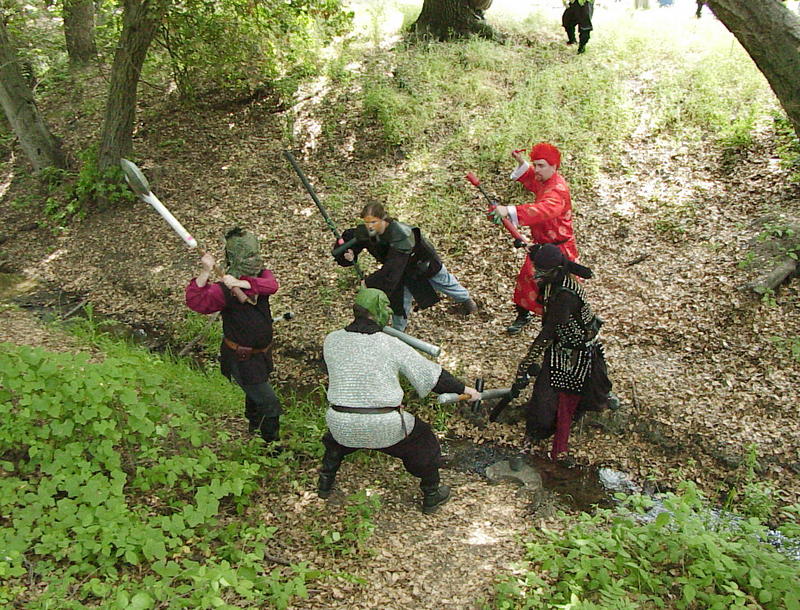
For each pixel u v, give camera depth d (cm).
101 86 1281
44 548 337
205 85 1137
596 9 1292
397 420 386
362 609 345
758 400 520
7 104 1027
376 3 1323
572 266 443
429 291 582
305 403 575
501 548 396
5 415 384
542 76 975
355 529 405
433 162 865
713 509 452
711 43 1014
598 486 479
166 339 710
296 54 1118
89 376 395
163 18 936
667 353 577
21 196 1054
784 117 780
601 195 768
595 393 460
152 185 963
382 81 1029
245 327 432
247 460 451
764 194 711
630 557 369
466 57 1045
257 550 364
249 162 966
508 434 530
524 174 581
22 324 684
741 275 623
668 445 502
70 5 1202
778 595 342
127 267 848
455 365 593
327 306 706
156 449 405
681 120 845
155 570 334
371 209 513
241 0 971
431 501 428
